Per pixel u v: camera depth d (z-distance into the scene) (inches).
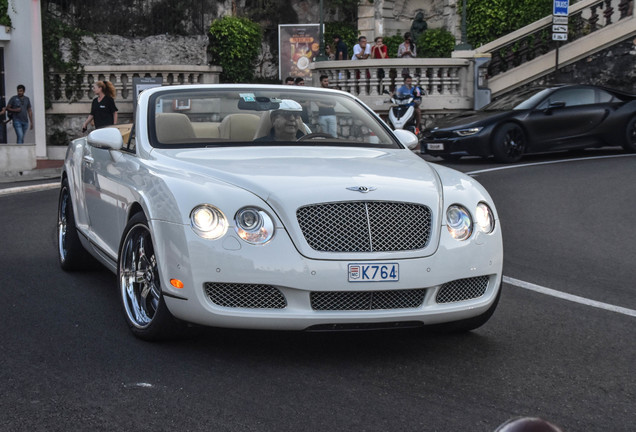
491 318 223.3
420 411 150.5
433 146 648.4
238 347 188.5
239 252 171.3
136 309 196.2
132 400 153.1
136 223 193.0
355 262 172.9
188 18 997.2
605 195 460.1
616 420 149.3
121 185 213.8
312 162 200.8
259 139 225.5
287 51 1149.7
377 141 236.8
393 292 177.3
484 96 900.6
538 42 920.3
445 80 909.8
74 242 265.9
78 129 931.3
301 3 1203.2
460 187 193.8
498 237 192.2
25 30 855.1
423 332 206.2
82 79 932.0
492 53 926.4
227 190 178.1
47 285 251.4
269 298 173.8
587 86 673.6
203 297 173.0
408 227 179.5
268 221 173.8
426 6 1185.4
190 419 144.2
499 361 183.2
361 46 983.0
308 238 173.9
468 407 153.4
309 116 237.9
